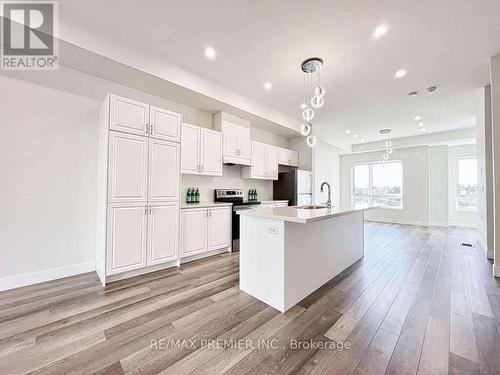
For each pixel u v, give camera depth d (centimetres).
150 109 281
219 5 204
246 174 462
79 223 278
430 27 226
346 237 310
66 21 220
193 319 182
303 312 194
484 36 238
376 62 289
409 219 708
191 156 353
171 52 276
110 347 149
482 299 217
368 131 616
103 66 262
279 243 199
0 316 184
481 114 390
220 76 332
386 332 167
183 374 128
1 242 231
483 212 393
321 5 202
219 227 366
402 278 271
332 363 136
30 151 247
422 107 443
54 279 260
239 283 247
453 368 132
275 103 433
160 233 288
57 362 136
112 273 249
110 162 249
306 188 551
